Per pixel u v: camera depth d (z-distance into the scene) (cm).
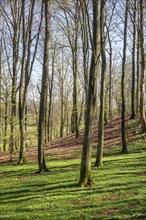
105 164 1678
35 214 1050
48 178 1516
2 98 2672
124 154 1933
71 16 3056
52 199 1187
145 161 1669
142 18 2231
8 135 2392
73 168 1708
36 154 2489
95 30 1349
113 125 3134
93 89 1339
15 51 2728
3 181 1583
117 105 5091
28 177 1606
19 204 1166
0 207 1152
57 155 2242
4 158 2516
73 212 1042
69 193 1238
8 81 2831
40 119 1711
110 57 3600
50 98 3916
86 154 1333
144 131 2314
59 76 4397
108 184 1306
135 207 1040
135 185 1263
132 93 2888
